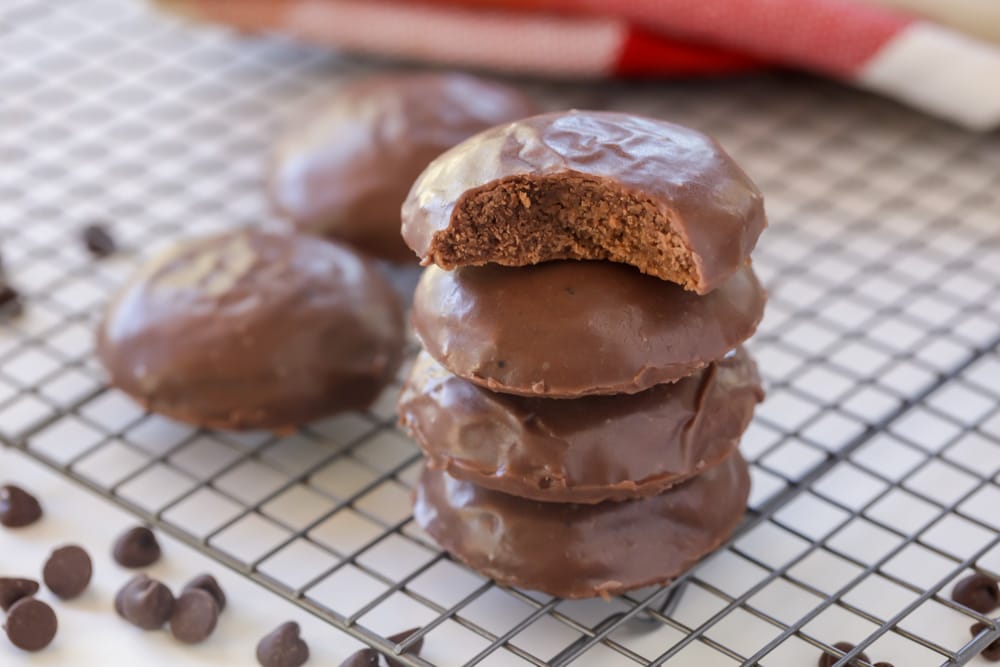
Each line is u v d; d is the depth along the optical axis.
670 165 0.46
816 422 0.54
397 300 0.56
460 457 0.48
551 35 0.66
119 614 0.49
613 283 0.47
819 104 0.68
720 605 0.50
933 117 0.67
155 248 0.61
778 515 0.52
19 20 0.73
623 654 0.47
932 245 0.61
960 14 0.63
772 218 0.62
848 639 0.49
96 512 0.52
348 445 0.54
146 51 0.71
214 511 0.52
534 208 0.46
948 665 0.46
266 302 0.53
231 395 0.53
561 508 0.49
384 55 0.69
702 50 0.66
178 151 0.66
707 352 0.47
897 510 0.52
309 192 0.59
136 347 0.53
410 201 0.47
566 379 0.46
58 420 0.54
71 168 0.65
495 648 0.47
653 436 0.48
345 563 0.49
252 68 0.70
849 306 0.59
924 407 0.53
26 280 0.60
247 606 0.50
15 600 0.49
